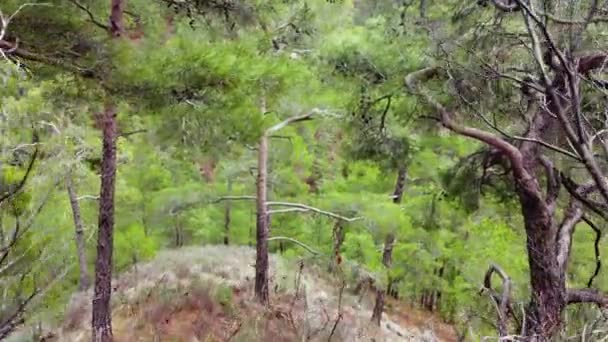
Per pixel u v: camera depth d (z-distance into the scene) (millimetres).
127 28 7801
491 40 5836
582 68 4750
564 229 6754
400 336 12359
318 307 11617
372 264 12828
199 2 7453
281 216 14969
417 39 7074
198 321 9453
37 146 4441
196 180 17703
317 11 9898
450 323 15969
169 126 6812
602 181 3410
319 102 9422
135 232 12789
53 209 5082
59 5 6367
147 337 8898
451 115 6953
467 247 13352
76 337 9039
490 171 8297
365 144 7887
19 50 5949
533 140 3867
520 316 6332
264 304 11008
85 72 6059
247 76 6109
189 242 20891
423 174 11125
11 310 3990
